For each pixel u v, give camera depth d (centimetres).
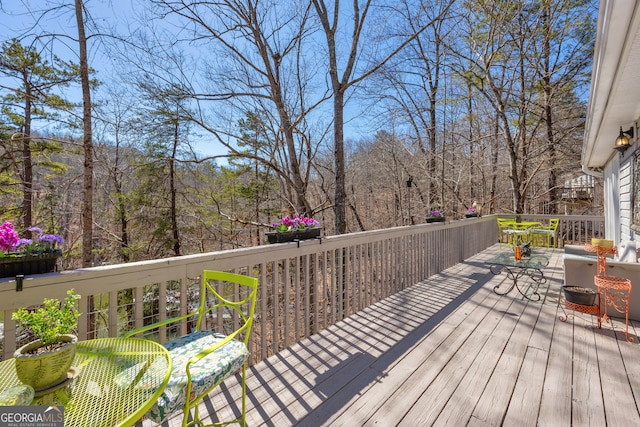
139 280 169
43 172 1008
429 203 1255
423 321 300
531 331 276
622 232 484
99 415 89
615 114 344
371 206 1781
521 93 964
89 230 580
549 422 160
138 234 1138
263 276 235
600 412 168
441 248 510
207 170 1219
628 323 290
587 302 287
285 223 274
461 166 1188
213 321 265
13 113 883
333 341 259
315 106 912
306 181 1048
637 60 214
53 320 101
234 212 1205
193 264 194
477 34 922
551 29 859
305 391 190
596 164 680
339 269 306
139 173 1052
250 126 973
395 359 228
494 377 203
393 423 161
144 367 110
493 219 788
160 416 118
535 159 1125
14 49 755
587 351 238
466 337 264
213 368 139
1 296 127
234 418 167
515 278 404
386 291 376
